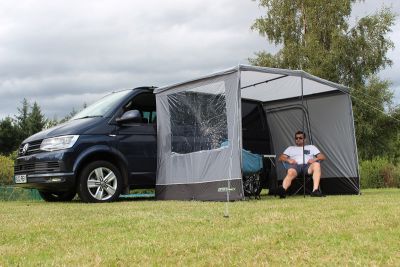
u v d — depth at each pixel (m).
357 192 9.74
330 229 4.28
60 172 8.26
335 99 10.05
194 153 8.54
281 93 10.16
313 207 6.17
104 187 8.58
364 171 18.02
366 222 4.64
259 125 10.67
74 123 8.84
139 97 9.28
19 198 11.41
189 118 8.67
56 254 3.62
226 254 3.43
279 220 4.90
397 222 4.61
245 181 8.95
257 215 5.36
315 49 26.67
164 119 9.10
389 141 27.28
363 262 3.12
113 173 8.67
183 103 8.78
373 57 26.47
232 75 8.04
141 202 8.05
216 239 3.97
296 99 10.55
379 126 26.42
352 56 26.77
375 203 6.64
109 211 6.22
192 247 3.69
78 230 4.66
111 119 8.80
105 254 3.53
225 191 7.98
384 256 3.27
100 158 8.72
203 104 8.45
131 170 8.84
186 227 4.62
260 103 10.81
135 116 8.69
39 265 3.27
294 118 10.62
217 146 8.20
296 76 8.91
